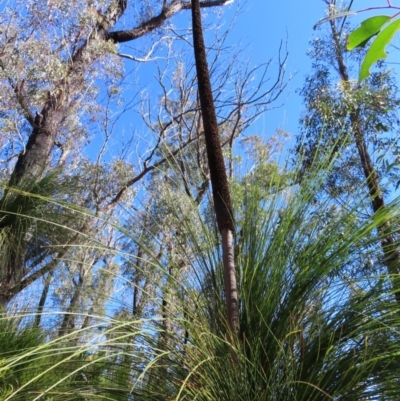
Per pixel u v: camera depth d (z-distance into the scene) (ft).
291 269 5.77
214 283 6.01
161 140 7.82
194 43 7.20
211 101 6.83
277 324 5.46
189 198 6.46
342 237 5.63
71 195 15.23
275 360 4.93
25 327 9.45
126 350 5.01
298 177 6.59
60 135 27.43
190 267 6.12
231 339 5.05
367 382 4.83
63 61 24.59
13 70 21.13
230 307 5.53
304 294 5.49
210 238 6.31
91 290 5.93
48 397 4.83
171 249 6.22
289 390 4.83
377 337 5.00
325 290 5.49
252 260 5.95
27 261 14.14
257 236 6.13
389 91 20.38
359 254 5.48
